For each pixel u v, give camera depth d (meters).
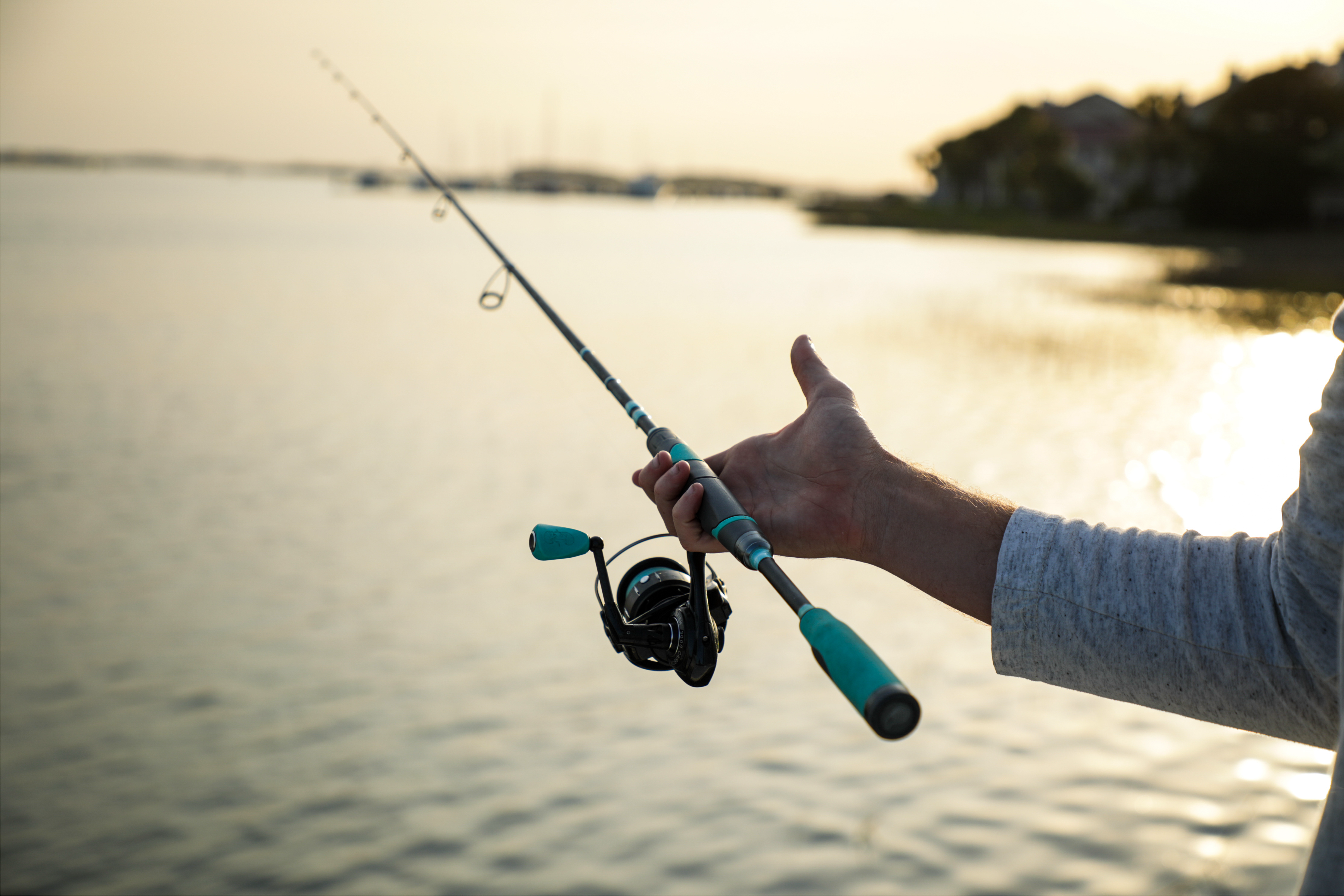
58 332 21.70
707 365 19.61
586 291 33.47
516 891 4.80
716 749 5.92
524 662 7.09
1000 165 93.75
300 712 6.42
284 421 14.58
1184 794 5.33
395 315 26.31
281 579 8.62
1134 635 1.04
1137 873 4.67
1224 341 24.08
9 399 15.41
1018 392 17.25
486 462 12.51
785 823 5.20
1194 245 62.41
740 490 1.30
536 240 62.41
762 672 6.84
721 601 1.57
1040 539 1.12
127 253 41.50
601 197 169.12
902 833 5.05
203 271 35.75
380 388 17.08
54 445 12.87
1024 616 1.10
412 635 7.52
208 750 5.99
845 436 1.26
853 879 4.70
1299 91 64.44
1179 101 69.44
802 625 1.05
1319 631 0.93
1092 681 1.08
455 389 17.16
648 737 6.05
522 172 158.62
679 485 1.28
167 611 7.95
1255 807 5.20
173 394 16.20
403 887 4.84
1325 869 0.79
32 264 35.41
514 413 15.38
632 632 1.50
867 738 5.98
